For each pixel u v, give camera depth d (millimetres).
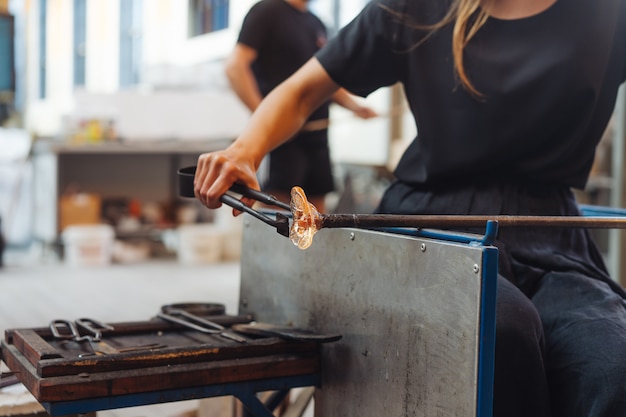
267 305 1749
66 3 9023
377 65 1721
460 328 1169
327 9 7242
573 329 1391
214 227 6328
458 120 1616
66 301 4383
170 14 8797
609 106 1661
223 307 1864
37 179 6348
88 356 1334
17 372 1417
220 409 1938
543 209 1607
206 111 6551
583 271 1560
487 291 1132
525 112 1580
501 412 1297
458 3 1609
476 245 1175
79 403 1258
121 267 5762
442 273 1208
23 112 8805
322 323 1538
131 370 1321
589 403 1311
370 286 1391
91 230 5867
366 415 1398
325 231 1528
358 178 5879
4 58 6637
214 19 8453
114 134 6289
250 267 1821
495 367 1290
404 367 1298
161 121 6457
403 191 1725
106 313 4066
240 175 1558
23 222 6637
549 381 1393
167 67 6766
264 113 1688
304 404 1987
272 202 1481
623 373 1290
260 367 1435
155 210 6508
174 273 5508
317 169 3693
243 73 3523
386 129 6711
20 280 5086
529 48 1583
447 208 1627
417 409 1267
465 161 1612
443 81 1636
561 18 1581
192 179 1618
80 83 9133
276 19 3531
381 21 1684
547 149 1618
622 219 1283
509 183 1621
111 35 9031
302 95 1739
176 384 1340
